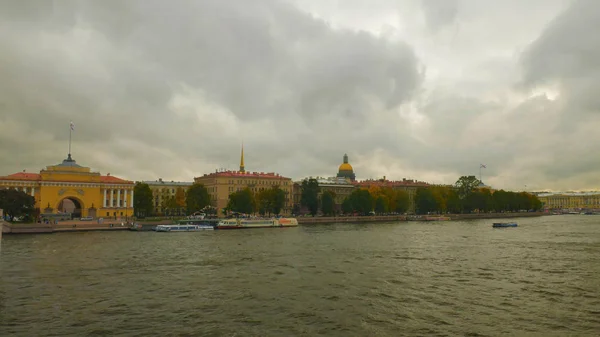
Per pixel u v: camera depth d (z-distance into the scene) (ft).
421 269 197.77
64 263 214.48
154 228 469.16
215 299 143.43
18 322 119.65
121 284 166.30
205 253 253.65
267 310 130.72
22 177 536.42
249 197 581.94
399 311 129.08
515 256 240.12
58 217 520.83
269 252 257.96
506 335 108.58
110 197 583.99
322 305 135.85
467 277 179.22
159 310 130.93
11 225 390.63
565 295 147.64
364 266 206.08
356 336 108.37
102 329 113.91
